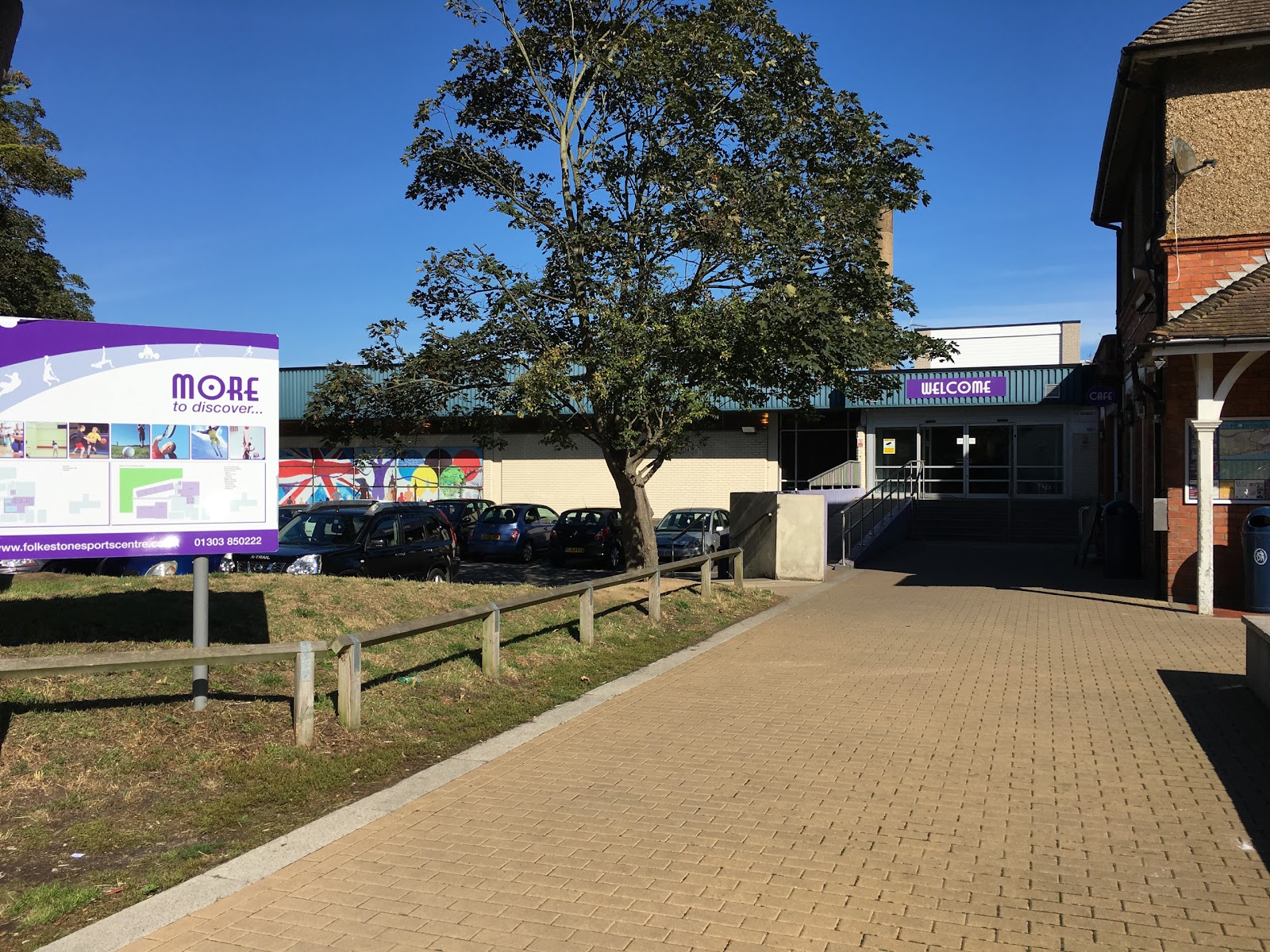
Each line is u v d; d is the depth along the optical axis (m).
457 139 13.02
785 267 11.60
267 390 6.25
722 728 6.66
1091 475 25.95
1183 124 12.56
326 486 31.14
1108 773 5.56
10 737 5.20
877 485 24.64
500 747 6.22
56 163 22.02
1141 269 14.28
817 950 3.53
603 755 6.04
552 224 12.48
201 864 4.35
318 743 5.93
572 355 12.02
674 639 10.27
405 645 8.17
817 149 12.48
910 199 12.54
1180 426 12.06
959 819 4.86
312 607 8.74
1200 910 3.82
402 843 4.58
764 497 16.09
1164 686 7.68
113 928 3.71
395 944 3.59
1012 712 6.98
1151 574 14.27
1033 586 14.31
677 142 12.55
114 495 5.86
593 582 9.62
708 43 11.71
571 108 13.08
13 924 3.75
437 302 13.27
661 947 3.55
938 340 12.66
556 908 3.88
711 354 11.91
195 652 5.49
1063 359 32.66
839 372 11.73
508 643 9.02
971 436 26.92
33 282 22.64
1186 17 12.62
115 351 5.88
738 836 4.64
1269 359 11.62
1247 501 11.78
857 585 14.90
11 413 5.63
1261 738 6.21
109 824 4.69
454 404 14.10
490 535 21.88
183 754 5.46
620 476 13.84
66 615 7.48
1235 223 12.32
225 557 11.90
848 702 7.36
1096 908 3.84
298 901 3.96
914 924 3.72
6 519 5.62
